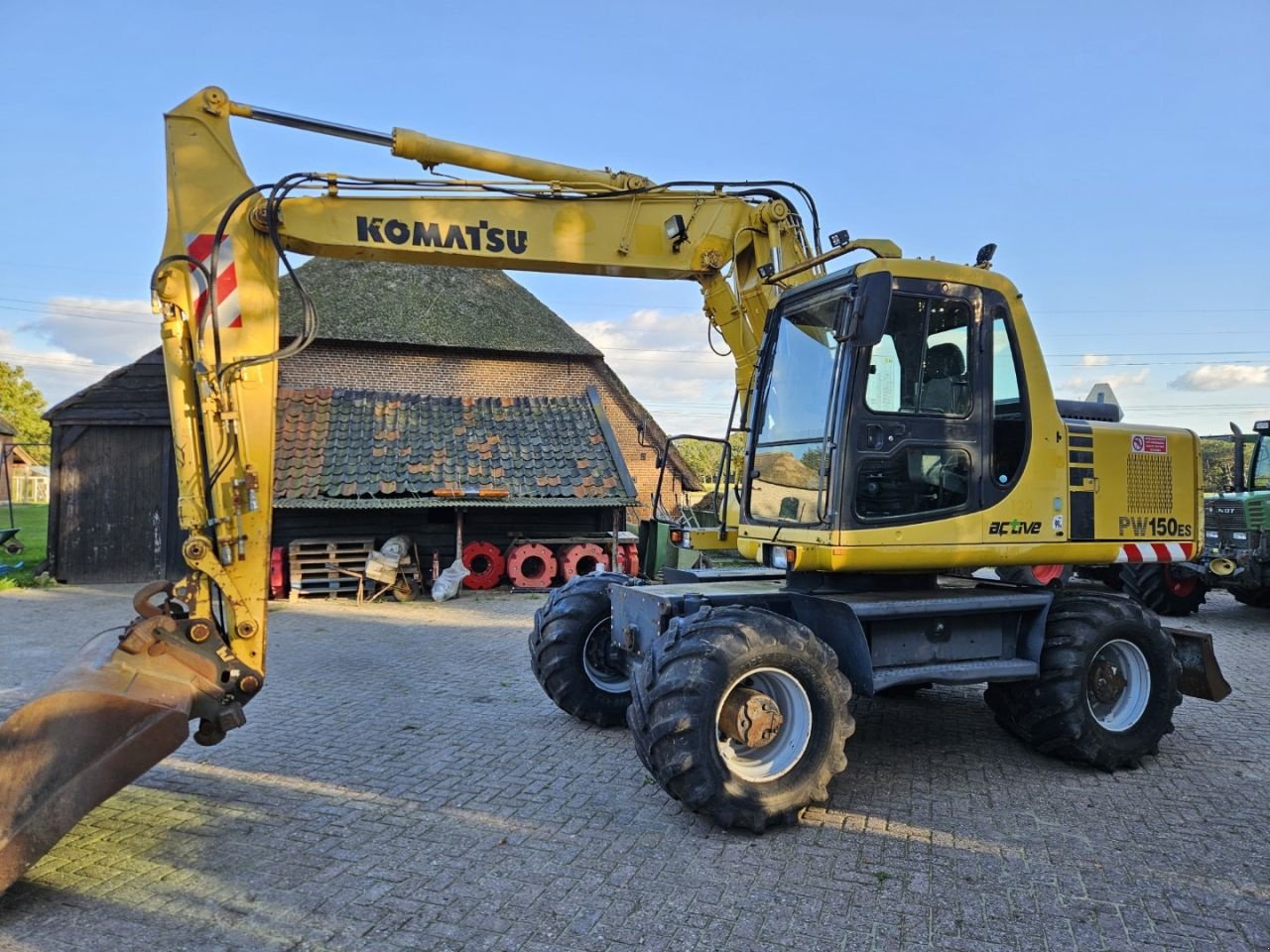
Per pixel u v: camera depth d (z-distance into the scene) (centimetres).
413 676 779
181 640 427
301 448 1340
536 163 565
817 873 385
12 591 1359
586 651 620
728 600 499
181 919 341
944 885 374
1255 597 1196
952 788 495
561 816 447
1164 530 586
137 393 1473
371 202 523
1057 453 538
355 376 2150
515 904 354
